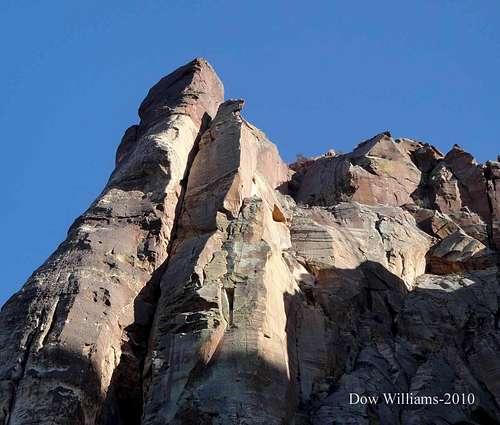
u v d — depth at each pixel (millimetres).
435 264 45094
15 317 36750
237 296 36344
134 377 36250
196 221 40688
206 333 34719
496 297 41438
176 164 43312
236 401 33031
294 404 34875
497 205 48219
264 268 37406
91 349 35406
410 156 52562
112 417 35062
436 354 38812
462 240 45406
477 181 49469
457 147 51906
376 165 50250
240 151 43094
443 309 40875
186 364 34125
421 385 36688
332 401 35406
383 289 41375
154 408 33500
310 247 41844
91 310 36688
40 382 34156
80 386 34375
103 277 38188
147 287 38688
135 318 37594
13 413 33562
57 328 35812
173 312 36406
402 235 44781
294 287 39312
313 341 37719
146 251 39719
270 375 34219
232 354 34344
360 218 45312
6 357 35188
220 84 51781
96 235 40094
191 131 46312
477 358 38469
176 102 48469
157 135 44844
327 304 39531
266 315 35750
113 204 41906
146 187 42625
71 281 37750
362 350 38438
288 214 44531
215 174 42594
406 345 39219
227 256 38125
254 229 39344
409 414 35500
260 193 43250
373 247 43656
